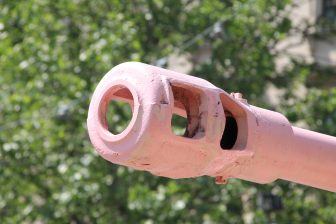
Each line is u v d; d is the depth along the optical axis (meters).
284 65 26.28
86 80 22.22
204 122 4.86
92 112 4.99
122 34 22.20
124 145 4.71
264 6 23.89
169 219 20.36
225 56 23.61
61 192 21.67
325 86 27.48
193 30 24.14
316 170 5.54
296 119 23.77
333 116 23.66
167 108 4.65
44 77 22.27
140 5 24.02
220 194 21.72
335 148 5.58
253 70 23.81
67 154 22.44
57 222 21.53
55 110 21.77
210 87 4.93
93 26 22.55
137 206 20.03
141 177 21.58
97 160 21.44
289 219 22.48
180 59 26.88
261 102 24.12
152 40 24.11
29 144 22.00
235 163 5.16
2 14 23.31
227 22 23.50
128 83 4.77
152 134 4.61
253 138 5.16
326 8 31.27
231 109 5.14
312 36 28.25
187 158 4.80
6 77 22.88
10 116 22.53
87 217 22.12
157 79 4.72
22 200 22.48
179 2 24.25
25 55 22.55
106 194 21.25
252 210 22.28
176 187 20.25
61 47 23.05
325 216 22.03
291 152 5.36
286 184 22.45
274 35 23.98
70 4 23.48
